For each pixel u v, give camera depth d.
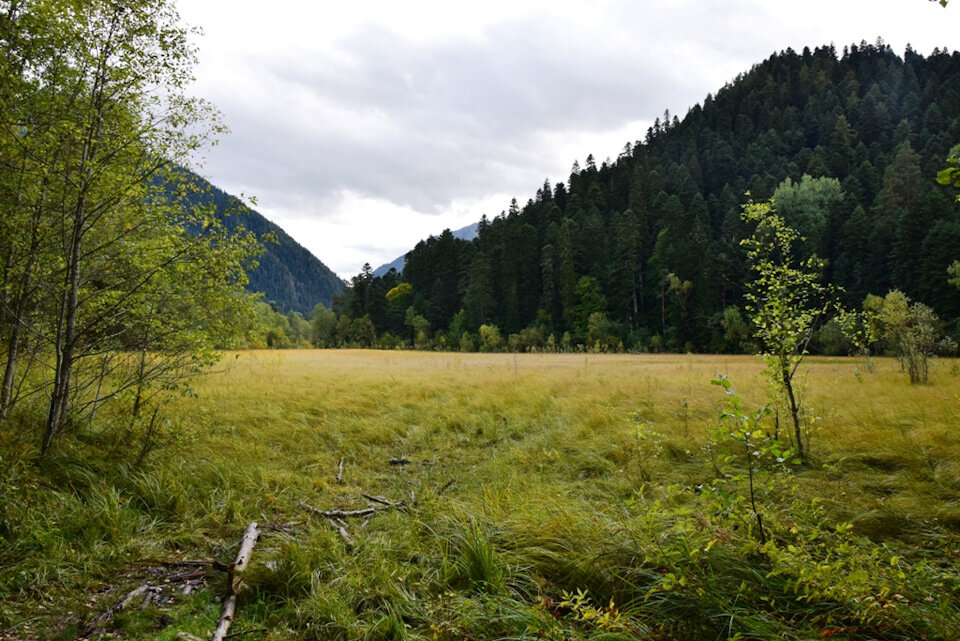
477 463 7.19
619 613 2.81
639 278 84.44
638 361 33.88
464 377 17.33
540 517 4.17
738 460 5.90
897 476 5.28
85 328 5.93
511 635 2.76
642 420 8.48
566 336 70.19
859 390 11.71
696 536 3.33
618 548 3.48
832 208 75.56
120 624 3.02
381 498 5.54
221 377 14.65
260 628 2.97
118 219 6.21
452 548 3.84
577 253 92.62
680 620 2.79
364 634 2.83
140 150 5.68
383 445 8.22
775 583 2.96
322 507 5.36
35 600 3.21
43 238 5.48
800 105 157.50
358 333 99.19
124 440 6.17
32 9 4.77
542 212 118.38
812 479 5.29
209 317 6.71
